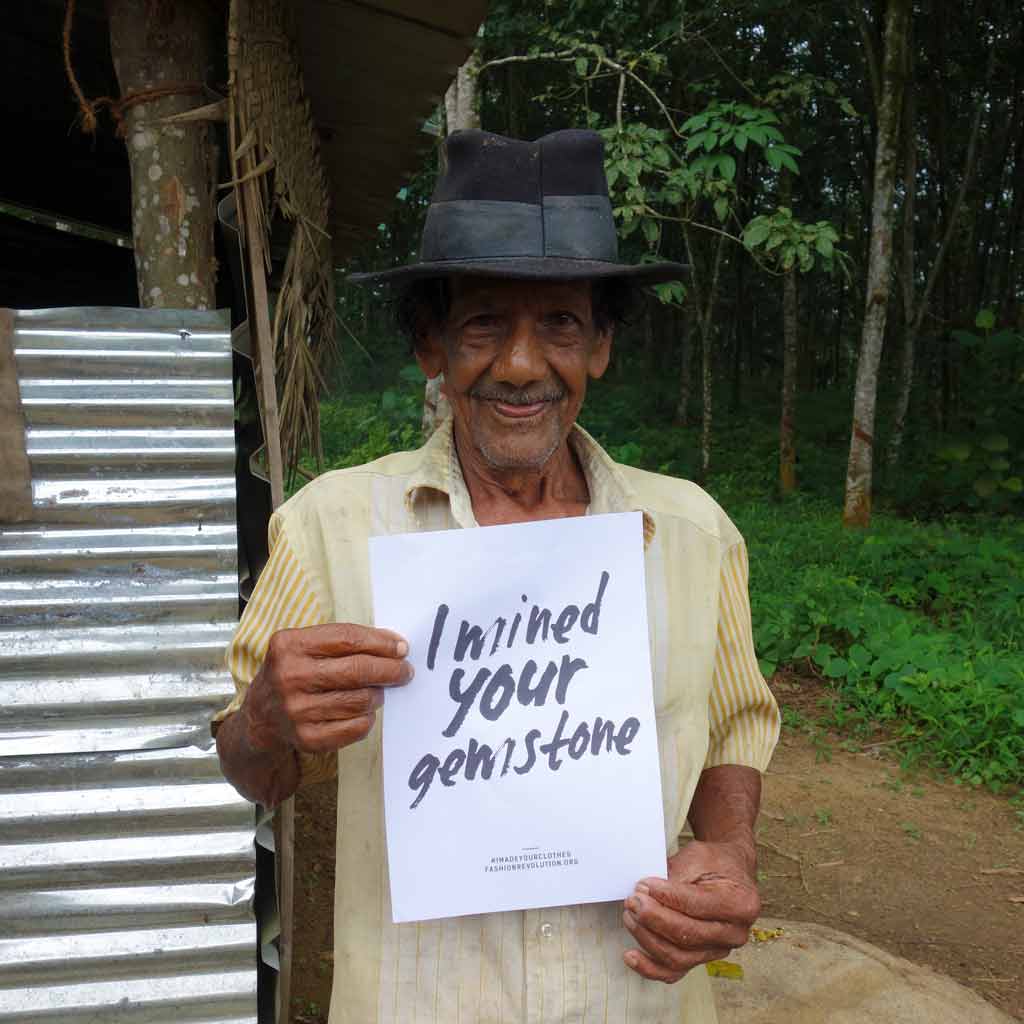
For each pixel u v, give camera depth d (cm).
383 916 132
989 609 676
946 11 1359
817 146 1641
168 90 252
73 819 202
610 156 725
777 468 1357
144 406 217
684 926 118
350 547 134
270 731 118
